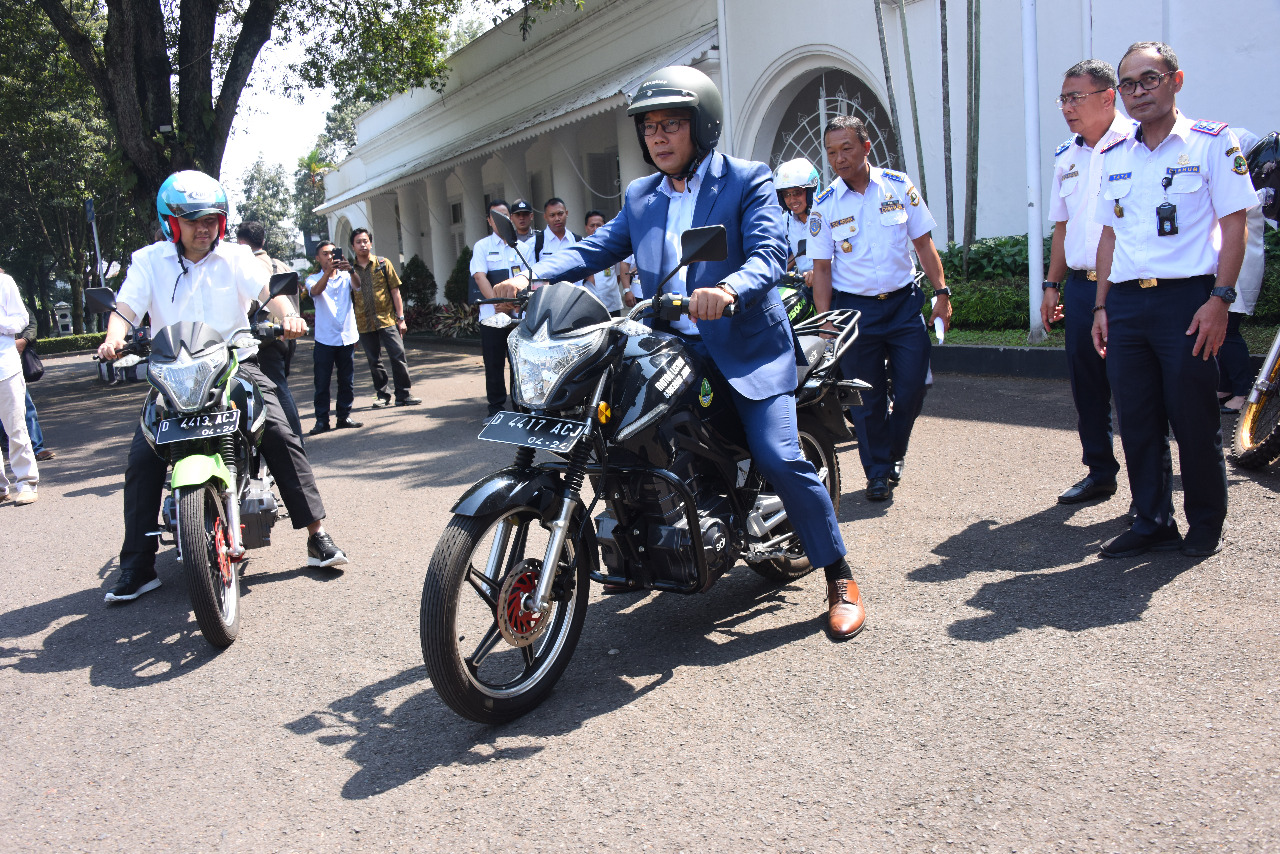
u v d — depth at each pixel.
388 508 6.19
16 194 36.69
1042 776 2.51
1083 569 3.94
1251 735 2.61
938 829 2.34
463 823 2.57
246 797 2.82
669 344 3.32
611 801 2.61
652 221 3.53
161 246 4.68
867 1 12.19
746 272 3.17
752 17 13.89
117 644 4.19
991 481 5.38
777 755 2.76
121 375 18.81
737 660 3.43
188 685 3.69
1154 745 2.61
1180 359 3.78
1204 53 9.14
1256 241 6.05
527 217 8.71
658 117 3.32
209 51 15.83
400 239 30.97
